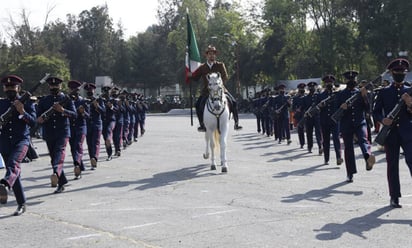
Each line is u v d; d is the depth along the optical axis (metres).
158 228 7.12
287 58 60.94
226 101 12.66
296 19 57.81
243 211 8.00
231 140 21.98
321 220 7.30
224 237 6.56
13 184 8.34
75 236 6.89
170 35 68.50
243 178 11.27
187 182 10.98
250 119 41.03
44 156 18.38
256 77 66.06
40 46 72.69
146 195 9.66
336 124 12.73
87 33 98.94
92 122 13.39
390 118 7.84
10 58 71.75
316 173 11.76
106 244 6.45
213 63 13.06
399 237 6.37
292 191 9.55
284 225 7.07
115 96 16.73
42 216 8.23
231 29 63.81
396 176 8.02
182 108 69.44
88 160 16.19
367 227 6.87
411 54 46.97
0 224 7.77
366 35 48.09
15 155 8.30
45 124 9.95
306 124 16.16
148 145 20.78
